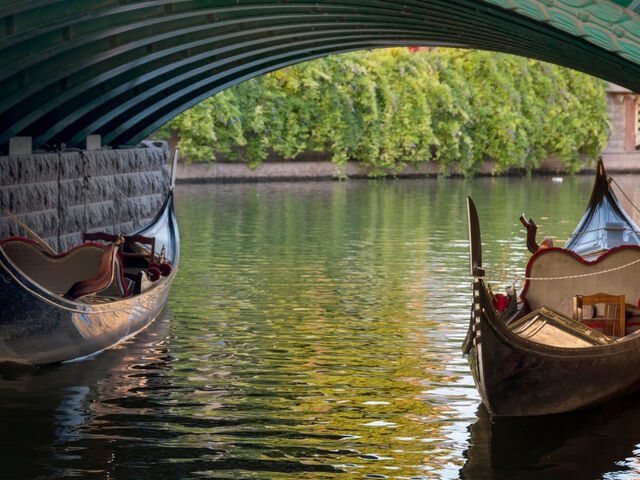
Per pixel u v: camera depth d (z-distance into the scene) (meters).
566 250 11.54
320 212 29.64
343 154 46.31
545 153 53.72
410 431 8.91
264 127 44.50
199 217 27.66
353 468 7.96
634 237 15.15
